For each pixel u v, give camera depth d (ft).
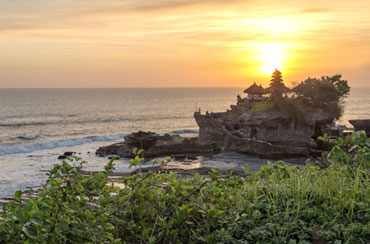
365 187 19.61
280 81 250.57
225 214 17.06
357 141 23.36
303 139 230.48
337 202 17.98
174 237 15.05
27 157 237.25
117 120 609.42
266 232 15.64
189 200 16.97
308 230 16.05
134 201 16.12
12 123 536.01
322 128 231.71
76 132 453.17
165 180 17.56
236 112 283.59
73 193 16.17
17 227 12.81
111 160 17.81
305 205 17.74
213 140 249.96
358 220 16.90
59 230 13.47
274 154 219.20
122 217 15.39
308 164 24.02
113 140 348.79
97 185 16.70
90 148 285.43
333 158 22.81
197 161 212.84
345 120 607.78
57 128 490.90
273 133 237.66
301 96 244.42
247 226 16.44
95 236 13.79
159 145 236.84
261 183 19.33
